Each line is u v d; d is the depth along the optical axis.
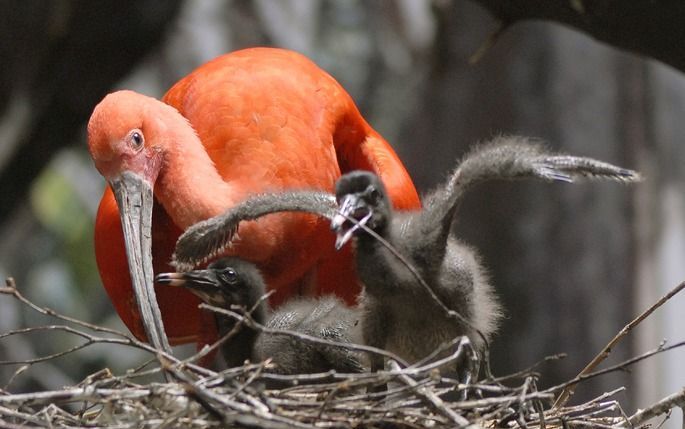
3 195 20.05
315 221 12.62
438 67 21.69
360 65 26.27
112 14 18.52
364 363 11.46
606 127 20.91
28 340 24.41
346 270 13.16
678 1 12.68
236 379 10.55
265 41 26.11
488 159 9.95
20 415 9.84
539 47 20.97
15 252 24.67
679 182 21.06
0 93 19.08
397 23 26.02
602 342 20.86
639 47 13.29
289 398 10.09
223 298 11.69
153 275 12.11
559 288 20.95
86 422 10.04
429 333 10.74
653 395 20.53
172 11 19.06
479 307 10.84
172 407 9.70
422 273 10.44
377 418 9.95
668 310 20.88
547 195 21.03
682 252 20.94
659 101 21.00
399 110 25.66
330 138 13.31
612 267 20.91
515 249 21.12
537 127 21.00
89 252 25.72
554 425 10.62
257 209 10.61
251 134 12.77
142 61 19.84
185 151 12.45
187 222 12.36
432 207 10.54
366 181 10.52
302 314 11.75
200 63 25.98
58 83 19.12
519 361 21.08
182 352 23.41
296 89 13.27
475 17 21.33
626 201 20.95
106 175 12.36
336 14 26.53
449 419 9.70
